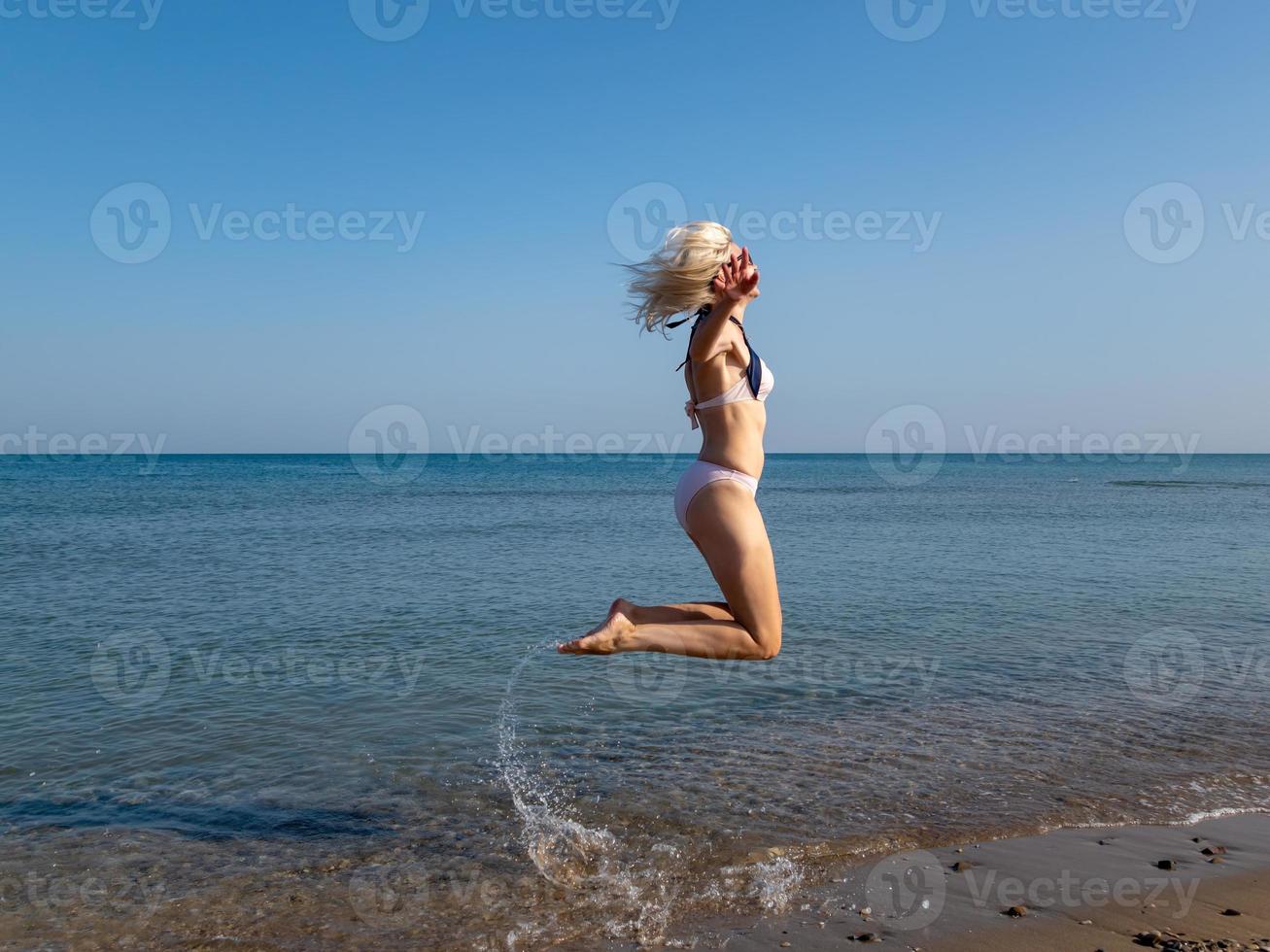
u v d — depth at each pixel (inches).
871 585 649.0
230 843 225.6
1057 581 672.4
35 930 185.2
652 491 2356.1
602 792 257.3
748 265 147.2
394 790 259.0
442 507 1589.6
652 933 183.0
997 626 499.5
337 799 252.4
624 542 944.9
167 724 316.5
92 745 295.0
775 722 321.1
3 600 570.9
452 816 241.6
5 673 385.1
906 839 226.7
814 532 1106.7
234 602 565.6
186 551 837.8
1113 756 287.1
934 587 639.8
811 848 221.9
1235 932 179.3
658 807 246.5
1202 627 499.5
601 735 305.3
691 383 163.9
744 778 267.4
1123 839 226.4
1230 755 288.5
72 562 751.7
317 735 304.5
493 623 500.7
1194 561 800.3
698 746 295.3
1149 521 1346.0
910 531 1121.4
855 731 310.7
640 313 159.2
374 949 177.9
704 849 221.8
